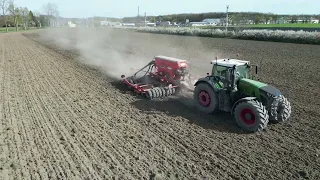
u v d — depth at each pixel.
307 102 11.09
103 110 10.33
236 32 39.78
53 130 8.57
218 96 9.40
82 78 15.52
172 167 6.58
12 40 42.12
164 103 11.08
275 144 7.70
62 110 10.34
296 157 7.04
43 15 129.25
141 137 8.08
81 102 11.28
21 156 7.05
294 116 9.66
